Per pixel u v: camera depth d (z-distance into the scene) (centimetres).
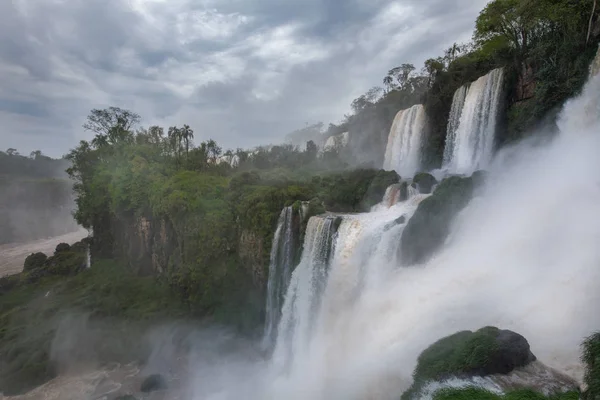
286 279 3416
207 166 6494
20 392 3353
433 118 3988
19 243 9925
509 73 3148
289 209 3456
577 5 2683
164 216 4775
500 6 3431
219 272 4100
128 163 5850
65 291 5178
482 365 1308
